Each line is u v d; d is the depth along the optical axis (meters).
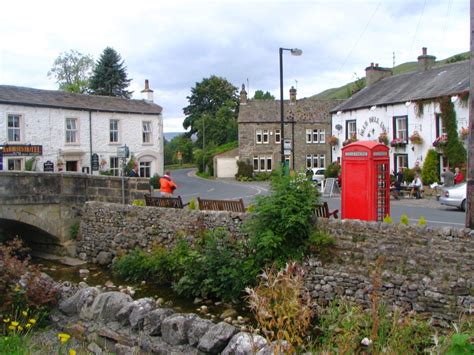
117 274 14.43
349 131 34.97
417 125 28.44
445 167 26.81
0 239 18.59
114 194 18.00
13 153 27.17
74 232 17.14
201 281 11.98
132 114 34.09
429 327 7.84
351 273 10.23
